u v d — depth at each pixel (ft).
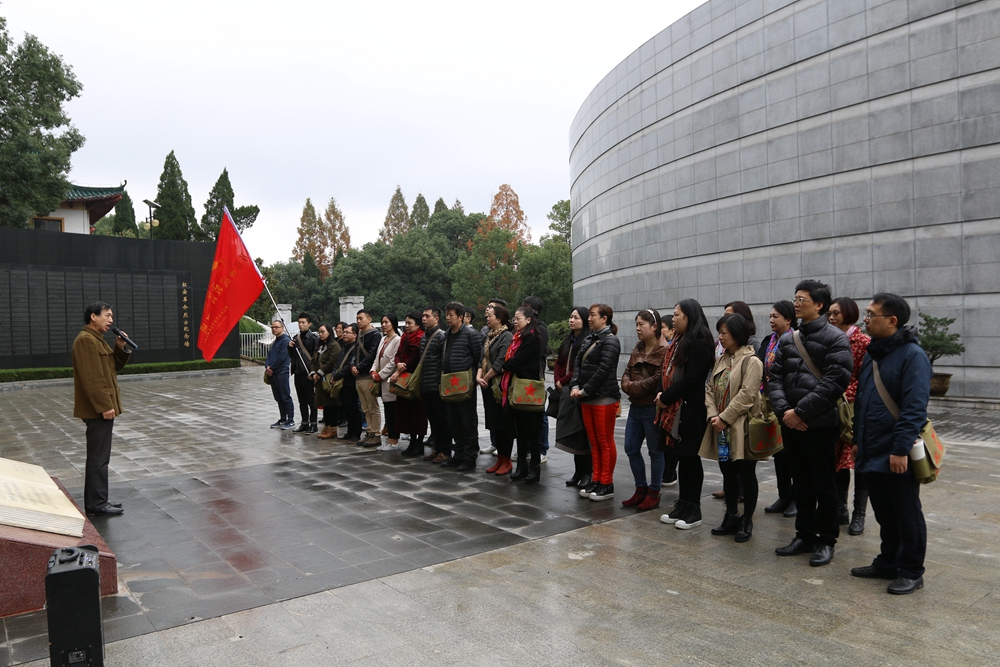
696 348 15.20
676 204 58.23
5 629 10.62
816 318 13.76
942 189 38.99
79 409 16.98
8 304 59.77
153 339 68.39
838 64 44.01
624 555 13.97
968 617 10.80
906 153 40.52
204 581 12.62
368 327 27.35
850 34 43.27
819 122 45.32
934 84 39.19
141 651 9.86
